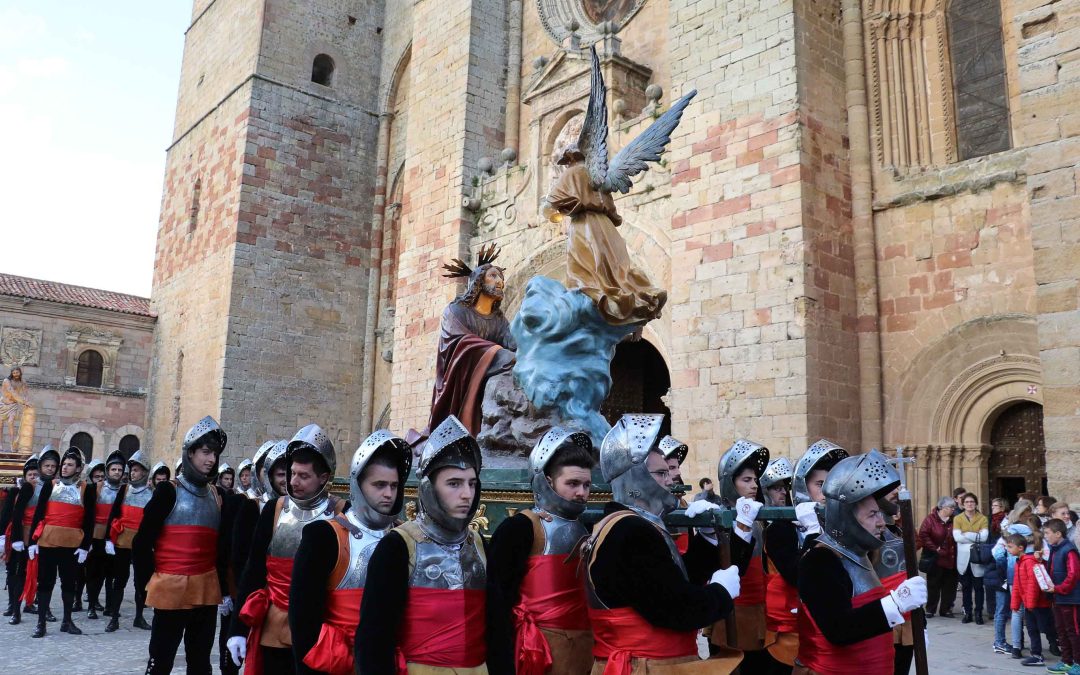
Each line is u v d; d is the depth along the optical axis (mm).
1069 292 11992
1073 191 12133
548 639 4891
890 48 17906
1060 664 10094
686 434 17547
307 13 34094
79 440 35969
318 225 33188
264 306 31484
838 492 4398
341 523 4520
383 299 33469
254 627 5828
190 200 35844
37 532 11586
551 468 5090
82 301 37219
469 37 26500
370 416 32719
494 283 9805
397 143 34500
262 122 32375
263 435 30734
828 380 16172
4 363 34688
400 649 3910
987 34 17125
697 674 3980
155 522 7199
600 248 8734
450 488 4012
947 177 16359
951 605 14023
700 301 17766
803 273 16094
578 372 8492
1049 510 11055
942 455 15898
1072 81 12352
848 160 17656
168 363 35812
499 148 26594
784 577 5508
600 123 8867
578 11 25969
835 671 4445
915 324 16500
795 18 17125
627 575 4012
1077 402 11719
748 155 17391
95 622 12562
